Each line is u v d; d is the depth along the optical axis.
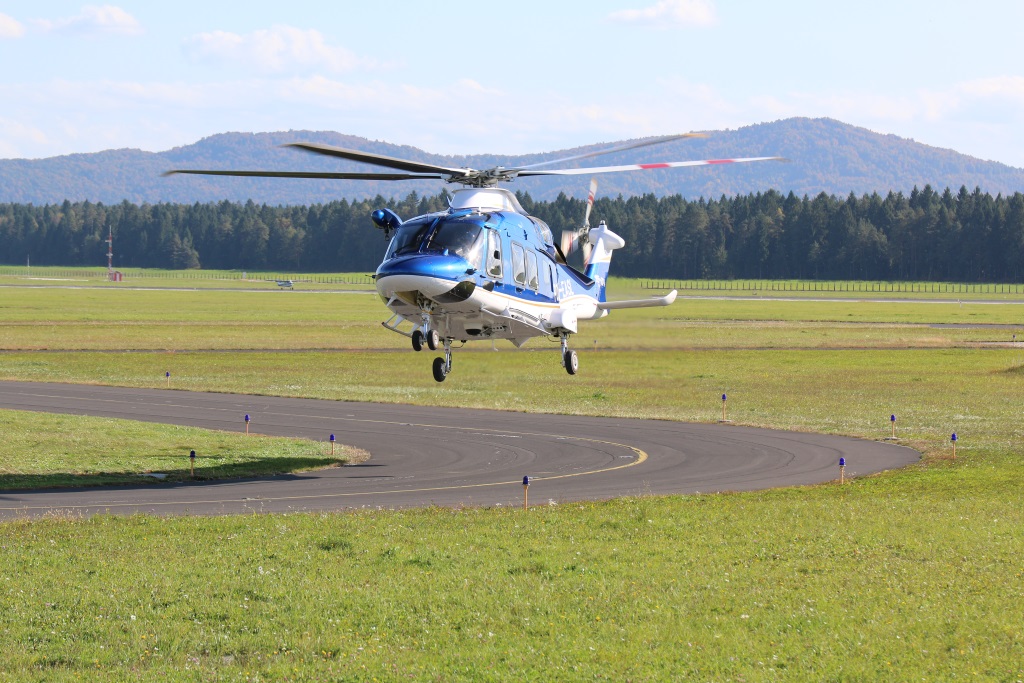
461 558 30.28
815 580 27.83
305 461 52.19
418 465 51.19
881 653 22.48
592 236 56.44
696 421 68.56
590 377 99.00
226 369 102.50
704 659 22.14
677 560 30.17
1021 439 58.84
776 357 120.69
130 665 21.84
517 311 44.53
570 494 42.94
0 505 39.75
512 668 21.67
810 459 52.88
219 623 24.38
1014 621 24.39
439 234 41.66
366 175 41.06
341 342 135.88
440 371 46.38
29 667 21.56
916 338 147.75
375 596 26.34
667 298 54.12
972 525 34.44
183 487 44.72
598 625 24.27
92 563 29.30
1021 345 136.38
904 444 58.06
